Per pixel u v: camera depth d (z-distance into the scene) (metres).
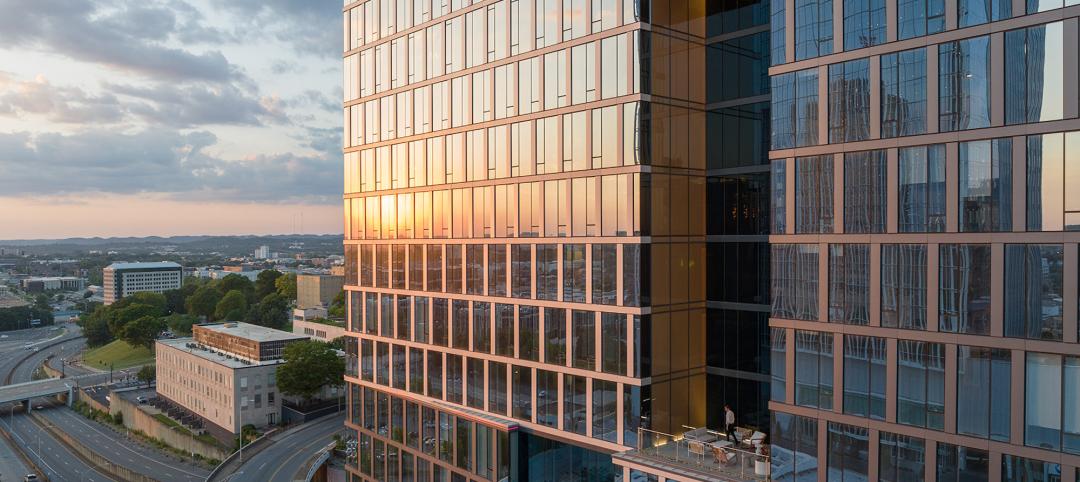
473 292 47.16
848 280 29.48
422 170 51.59
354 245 58.75
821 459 30.22
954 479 26.56
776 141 32.06
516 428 43.84
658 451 36.47
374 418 56.62
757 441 34.38
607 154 38.53
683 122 39.34
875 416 28.61
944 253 26.89
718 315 40.22
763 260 38.03
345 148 59.81
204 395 129.25
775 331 31.91
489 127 45.94
